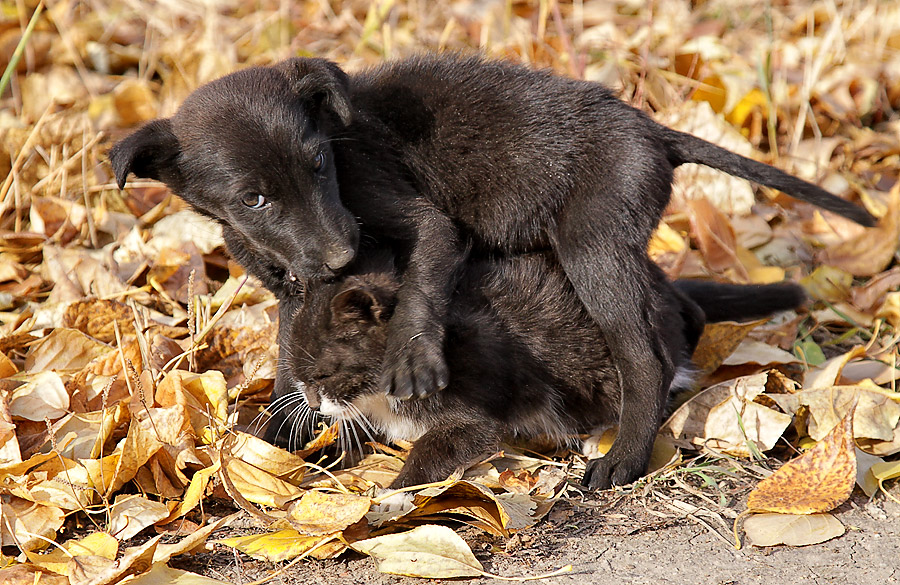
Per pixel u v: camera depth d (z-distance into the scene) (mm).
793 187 8383
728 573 6145
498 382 7855
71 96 13773
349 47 14906
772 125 12430
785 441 7832
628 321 7801
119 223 11141
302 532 6203
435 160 8336
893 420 7738
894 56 14984
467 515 6828
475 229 8453
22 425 7484
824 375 8336
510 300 8227
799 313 10055
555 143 8195
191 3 15617
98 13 15672
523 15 16031
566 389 8148
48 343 8203
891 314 9625
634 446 7547
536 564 6258
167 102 13445
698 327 8945
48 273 10133
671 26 14852
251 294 9750
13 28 14883
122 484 6973
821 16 15883
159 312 9617
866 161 12930
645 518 6867
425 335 7531
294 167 7598
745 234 11242
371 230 8062
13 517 6445
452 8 15875
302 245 7578
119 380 7898
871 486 7125
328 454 8039
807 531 6543
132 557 5820
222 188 7707
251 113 7707
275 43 14930
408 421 7941
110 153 7574
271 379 8516
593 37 14719
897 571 6148
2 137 12023
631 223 7910
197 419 7520
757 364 8719
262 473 6957
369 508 6598
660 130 8508
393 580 6082
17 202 11055
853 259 10719
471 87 8500
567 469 7742
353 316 7797
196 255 10156
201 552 6383
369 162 8148
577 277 7977
